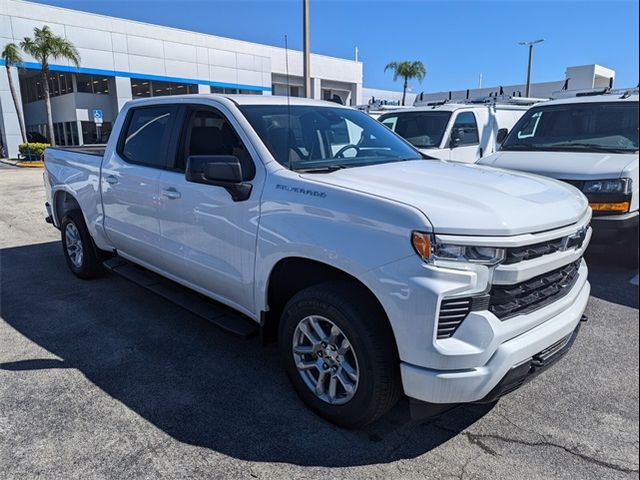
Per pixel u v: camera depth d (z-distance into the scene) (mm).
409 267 2359
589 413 3041
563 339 2787
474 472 2535
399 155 3814
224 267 3389
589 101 6730
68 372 3500
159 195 3873
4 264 6160
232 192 3182
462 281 2320
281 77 41219
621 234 5348
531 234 2492
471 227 2336
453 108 8797
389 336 2582
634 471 2541
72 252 5527
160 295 4031
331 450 2691
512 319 2494
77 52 29422
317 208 2752
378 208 2504
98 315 4512
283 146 3316
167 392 3248
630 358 3711
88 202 4875
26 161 26641
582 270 3232
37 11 29359
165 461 2602
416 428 2887
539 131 6895
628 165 5391
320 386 2906
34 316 4488
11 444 2727
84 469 2541
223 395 3219
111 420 2945
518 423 2945
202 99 3752
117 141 4531
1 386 3305
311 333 2926
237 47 37656
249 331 3330
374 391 2598
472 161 8984
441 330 2357
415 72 44781
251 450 2689
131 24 32531
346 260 2574
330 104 4199
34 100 38594
